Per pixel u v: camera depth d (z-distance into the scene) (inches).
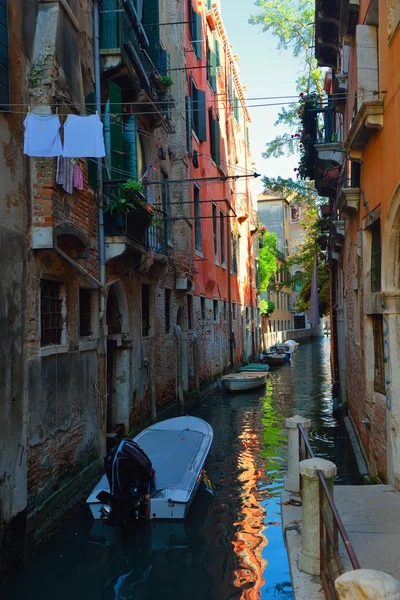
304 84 697.6
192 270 643.5
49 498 265.1
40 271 264.7
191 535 275.9
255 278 1376.7
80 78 315.0
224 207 925.2
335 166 463.5
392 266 243.1
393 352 242.1
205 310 760.3
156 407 495.5
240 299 1109.1
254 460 425.1
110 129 354.3
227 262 940.6
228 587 225.0
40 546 251.3
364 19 289.1
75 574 237.8
